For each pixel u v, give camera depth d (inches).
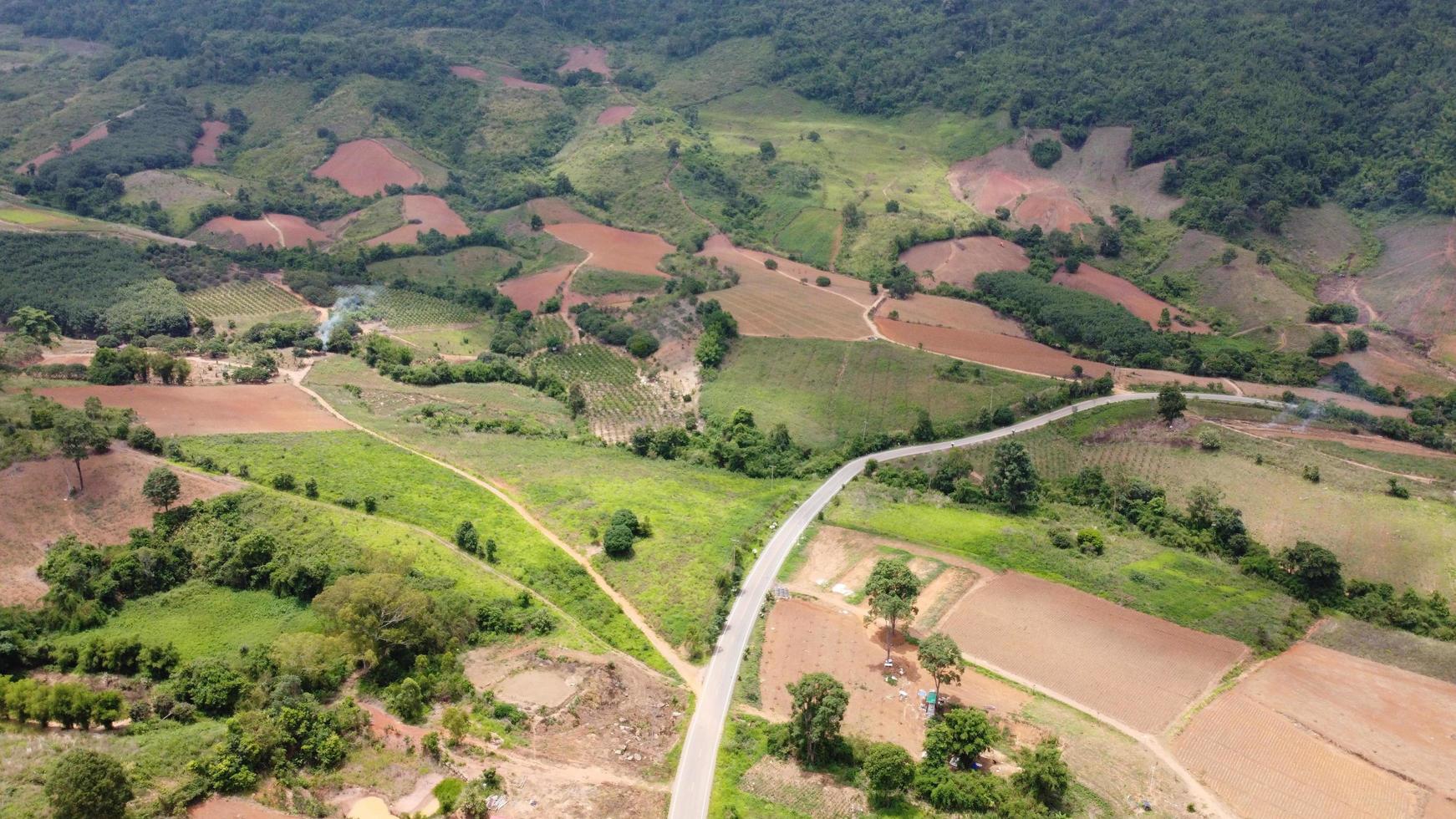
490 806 2942.9
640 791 3142.2
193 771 2802.7
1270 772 3363.7
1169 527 5270.7
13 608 3690.9
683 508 5364.2
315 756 3011.8
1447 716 3693.4
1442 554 4800.7
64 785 2463.1
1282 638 4202.8
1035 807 3112.7
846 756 3408.0
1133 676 3937.0
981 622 4323.3
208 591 4067.4
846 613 4407.0
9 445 4571.9
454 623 3897.6
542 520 5108.3
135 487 4566.9
